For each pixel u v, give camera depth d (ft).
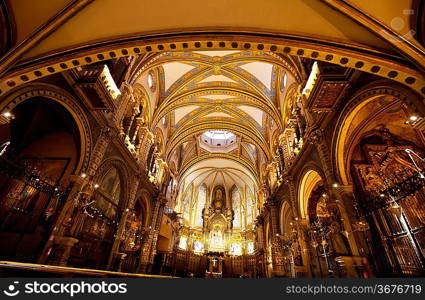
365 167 31.32
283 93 49.60
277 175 55.21
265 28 21.70
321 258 33.94
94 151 29.22
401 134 31.76
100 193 33.04
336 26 19.69
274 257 51.67
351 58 19.26
